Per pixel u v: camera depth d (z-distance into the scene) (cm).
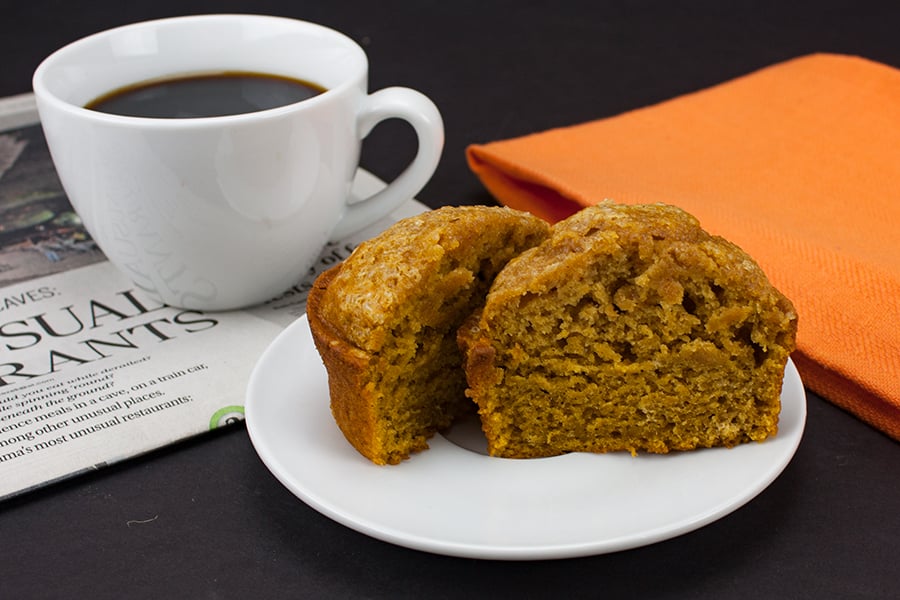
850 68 61
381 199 50
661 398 41
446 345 43
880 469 42
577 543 37
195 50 51
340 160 48
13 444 42
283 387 43
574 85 67
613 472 40
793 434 41
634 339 41
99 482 42
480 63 71
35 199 56
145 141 44
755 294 40
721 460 41
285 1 80
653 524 38
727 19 78
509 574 39
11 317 48
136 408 44
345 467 40
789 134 58
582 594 38
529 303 41
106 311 49
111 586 39
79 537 40
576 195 52
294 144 46
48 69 47
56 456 42
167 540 40
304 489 39
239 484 42
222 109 48
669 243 41
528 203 54
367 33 75
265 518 41
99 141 45
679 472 40
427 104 49
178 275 47
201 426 43
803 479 42
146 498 41
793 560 39
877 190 53
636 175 54
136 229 46
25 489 41
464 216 42
